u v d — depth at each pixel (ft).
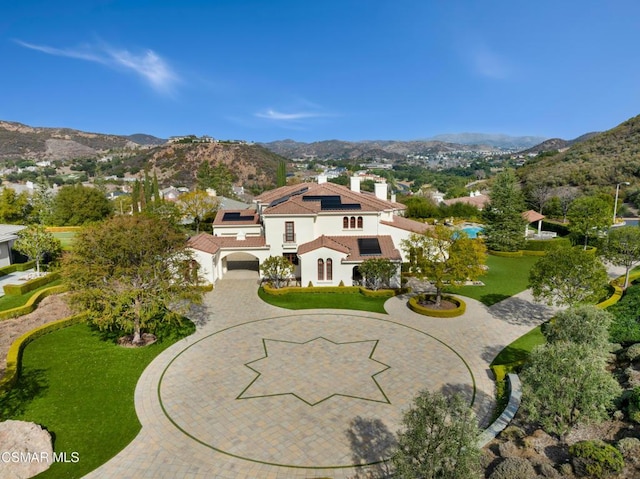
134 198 287.28
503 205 193.36
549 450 54.44
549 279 99.30
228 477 53.42
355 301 125.08
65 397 71.87
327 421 65.31
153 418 66.13
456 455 39.22
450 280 112.88
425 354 89.35
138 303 91.25
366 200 160.25
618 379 68.95
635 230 126.41
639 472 45.93
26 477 52.70
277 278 139.85
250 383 77.25
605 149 360.07
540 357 55.11
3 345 88.84
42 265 158.10
